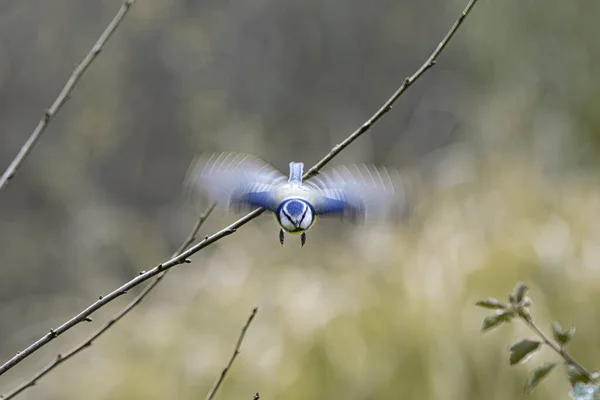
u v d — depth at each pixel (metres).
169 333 10.71
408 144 17.91
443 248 9.95
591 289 9.11
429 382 9.02
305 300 10.12
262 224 12.43
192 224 16.59
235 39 20.77
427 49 19.86
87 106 19.39
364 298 9.79
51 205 17.98
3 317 15.05
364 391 9.17
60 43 19.94
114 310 12.66
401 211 3.29
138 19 20.08
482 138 12.35
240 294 10.79
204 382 9.77
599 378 3.93
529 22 13.77
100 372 10.60
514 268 9.40
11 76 19.52
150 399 9.88
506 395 8.66
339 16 20.77
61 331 3.78
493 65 14.45
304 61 20.81
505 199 10.53
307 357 9.48
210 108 19.58
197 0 20.73
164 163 19.48
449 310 9.26
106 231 16.06
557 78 13.39
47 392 10.83
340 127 19.94
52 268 16.52
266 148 18.44
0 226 17.44
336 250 11.48
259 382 9.52
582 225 9.80
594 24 13.22
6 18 19.81
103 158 19.22
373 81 20.55
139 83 19.92
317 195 3.51
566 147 12.08
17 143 19.14
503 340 8.85
